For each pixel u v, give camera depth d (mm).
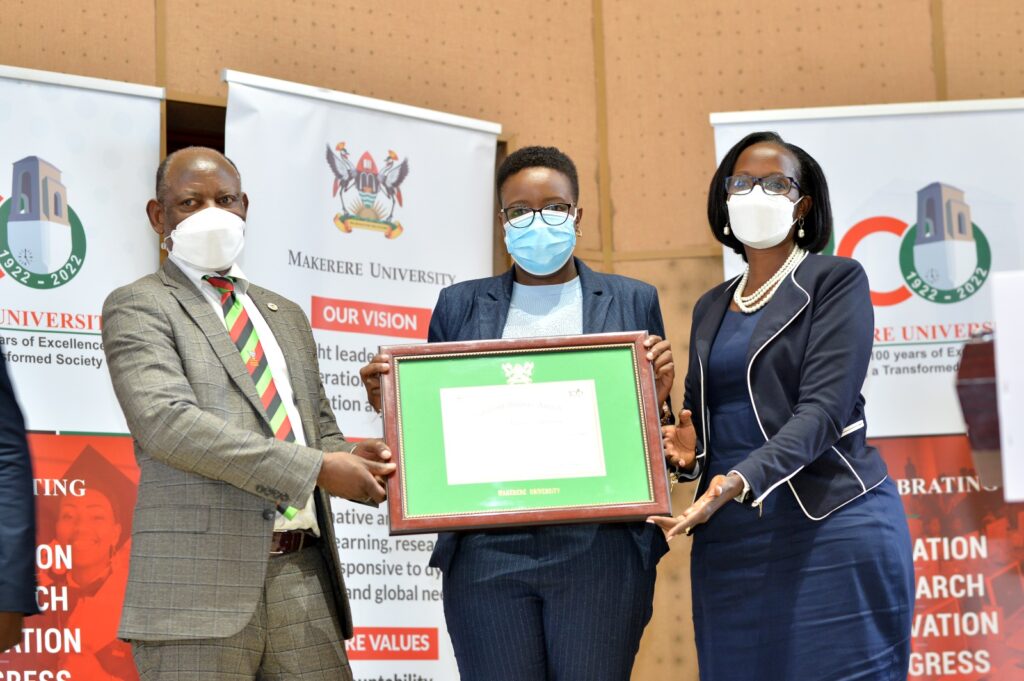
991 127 4621
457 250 4547
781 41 5070
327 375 4223
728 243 3066
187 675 2533
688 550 4844
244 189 4152
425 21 4934
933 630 4371
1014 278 1434
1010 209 4594
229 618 2549
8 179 3916
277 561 2693
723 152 4645
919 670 4348
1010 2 5039
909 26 5035
